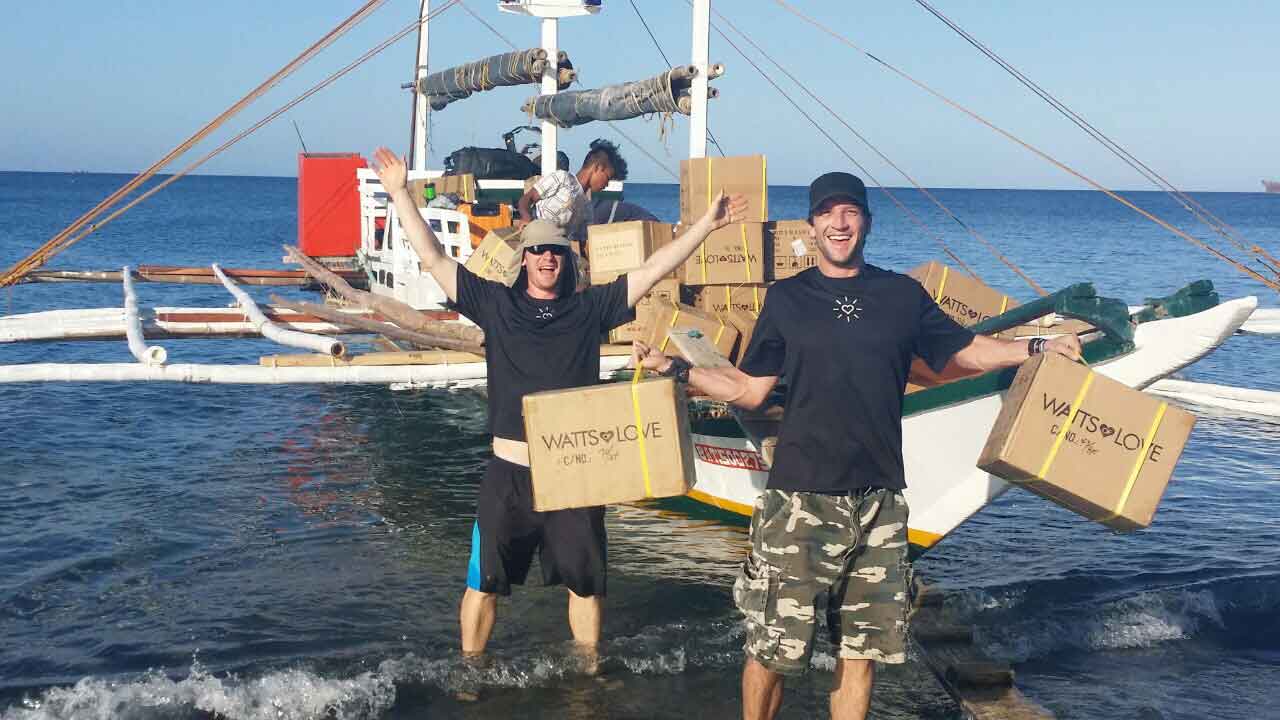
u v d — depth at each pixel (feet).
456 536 24.91
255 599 20.57
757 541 14.01
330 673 17.13
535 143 45.62
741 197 16.93
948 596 21.30
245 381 29.35
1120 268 135.13
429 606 20.38
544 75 37.50
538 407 14.49
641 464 14.49
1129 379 18.52
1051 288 103.86
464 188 40.37
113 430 35.81
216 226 221.25
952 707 16.44
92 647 18.16
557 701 16.30
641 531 25.53
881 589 13.69
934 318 13.98
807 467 13.51
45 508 26.48
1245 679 17.57
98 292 81.71
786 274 26.12
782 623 13.65
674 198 531.09
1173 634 19.42
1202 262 150.00
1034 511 28.37
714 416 23.90
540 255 16.19
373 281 54.29
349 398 42.19
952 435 20.25
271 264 120.98
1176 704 16.56
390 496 28.27
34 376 28.43
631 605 20.65
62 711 15.62
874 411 13.43
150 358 29.17
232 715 15.71
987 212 456.86
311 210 65.82
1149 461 13.32
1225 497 29.73
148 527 25.04
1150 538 25.72
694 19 29.12
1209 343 17.70
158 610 19.93
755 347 14.16
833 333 13.41
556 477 14.55
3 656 17.71
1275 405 41.68
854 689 14.03
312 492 28.55
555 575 16.89
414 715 15.80
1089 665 18.10
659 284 25.67
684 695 16.57
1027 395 13.23
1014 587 21.99
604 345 28.76
